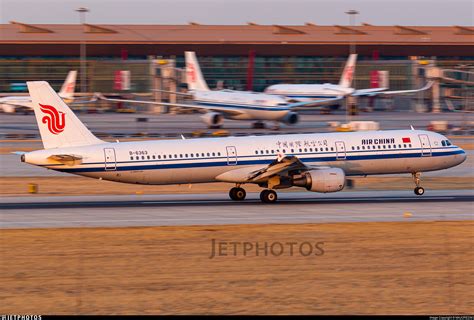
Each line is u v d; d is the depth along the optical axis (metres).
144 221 156.12
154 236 138.62
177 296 101.44
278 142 192.12
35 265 116.81
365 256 123.75
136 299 99.94
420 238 137.62
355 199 193.38
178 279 109.56
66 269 114.81
